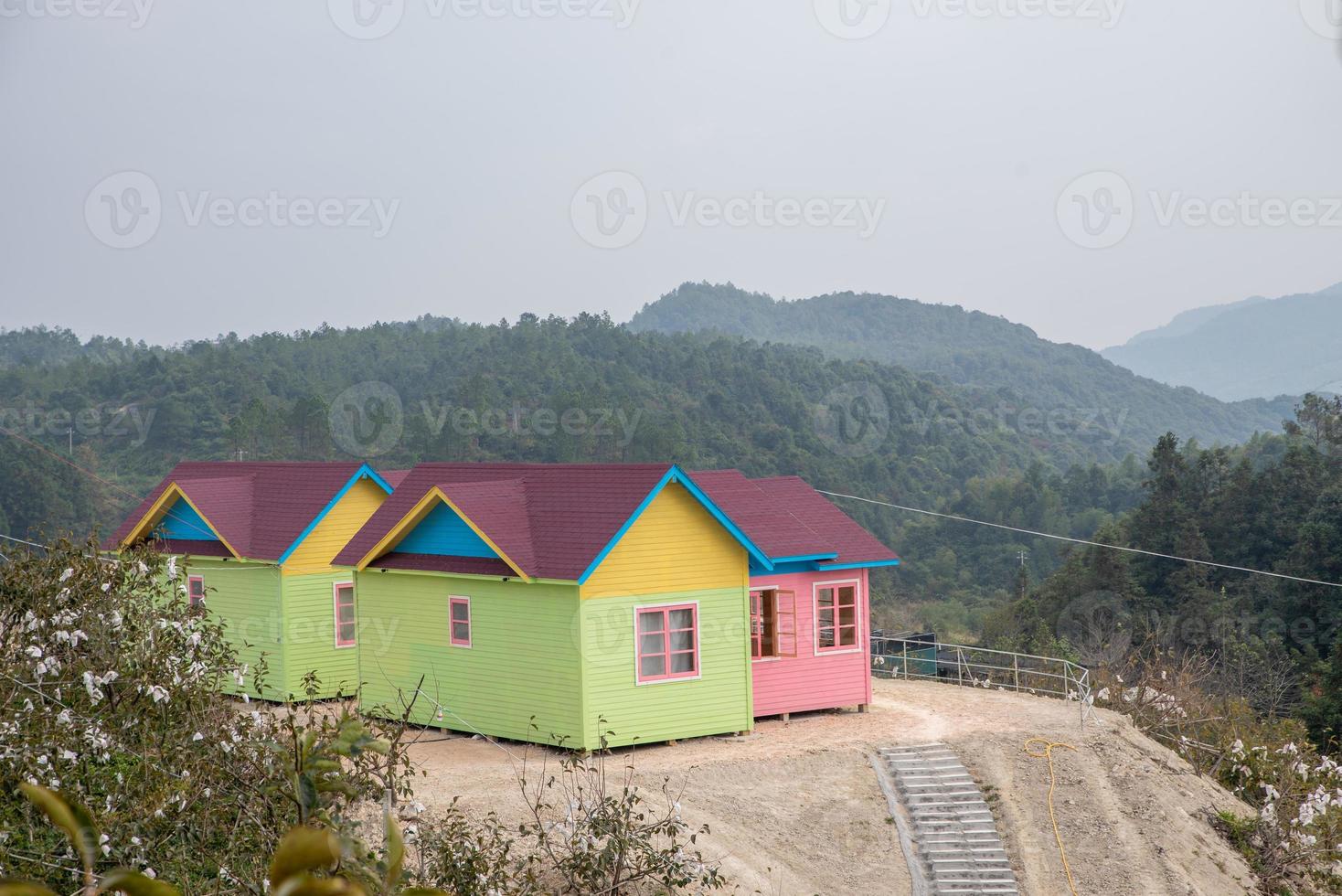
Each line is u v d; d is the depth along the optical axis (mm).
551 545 23844
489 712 24656
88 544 17234
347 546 27000
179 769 14844
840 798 23000
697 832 20422
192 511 30781
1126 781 26078
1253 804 29391
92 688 14180
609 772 22266
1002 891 21469
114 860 13453
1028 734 26609
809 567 26984
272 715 15484
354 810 15789
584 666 23062
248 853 14203
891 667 40125
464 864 15539
